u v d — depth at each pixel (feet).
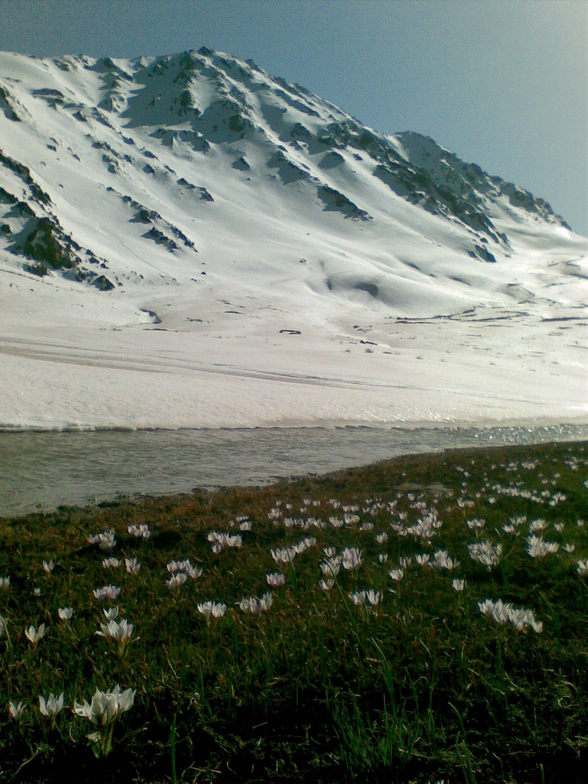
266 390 159.53
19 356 180.86
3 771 8.50
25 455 74.28
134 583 21.83
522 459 72.43
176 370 193.36
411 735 8.82
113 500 51.37
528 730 9.27
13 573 24.84
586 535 26.96
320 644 11.70
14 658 12.83
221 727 9.82
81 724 9.34
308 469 75.92
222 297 607.37
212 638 14.38
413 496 44.91
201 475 68.18
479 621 14.60
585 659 11.66
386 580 19.56
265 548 29.25
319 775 8.57
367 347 361.30
